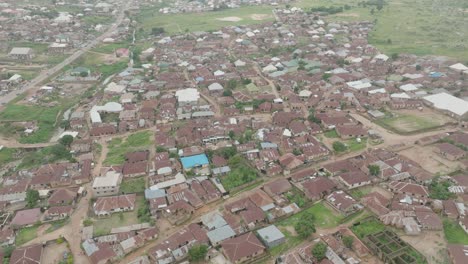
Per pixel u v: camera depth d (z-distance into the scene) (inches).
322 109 7406.5
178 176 5349.4
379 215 4507.9
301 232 4192.9
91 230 4456.2
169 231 4466.0
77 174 5477.4
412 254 3951.8
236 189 5137.8
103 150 6314.0
